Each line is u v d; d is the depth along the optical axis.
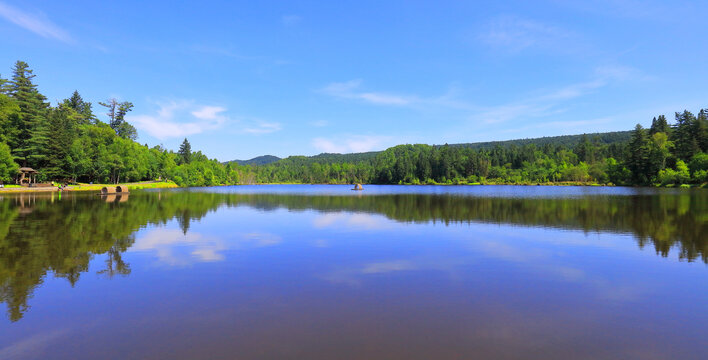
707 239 17.41
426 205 39.00
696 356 6.14
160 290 9.66
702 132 94.06
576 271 11.71
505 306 8.55
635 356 6.14
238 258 13.52
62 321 7.57
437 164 171.38
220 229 20.88
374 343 6.58
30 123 68.12
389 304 8.67
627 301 8.89
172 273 11.36
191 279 10.73
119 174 90.38
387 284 10.32
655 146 97.94
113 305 8.52
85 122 112.12
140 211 30.30
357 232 19.95
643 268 12.07
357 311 8.20
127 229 20.30
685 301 8.89
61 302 8.71
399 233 19.58
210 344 6.51
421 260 13.27
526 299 9.04
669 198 46.53
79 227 20.58
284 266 12.34
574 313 8.10
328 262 12.95
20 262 12.53
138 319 7.69
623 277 11.01
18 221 22.66
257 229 20.95
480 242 16.91
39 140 67.25
